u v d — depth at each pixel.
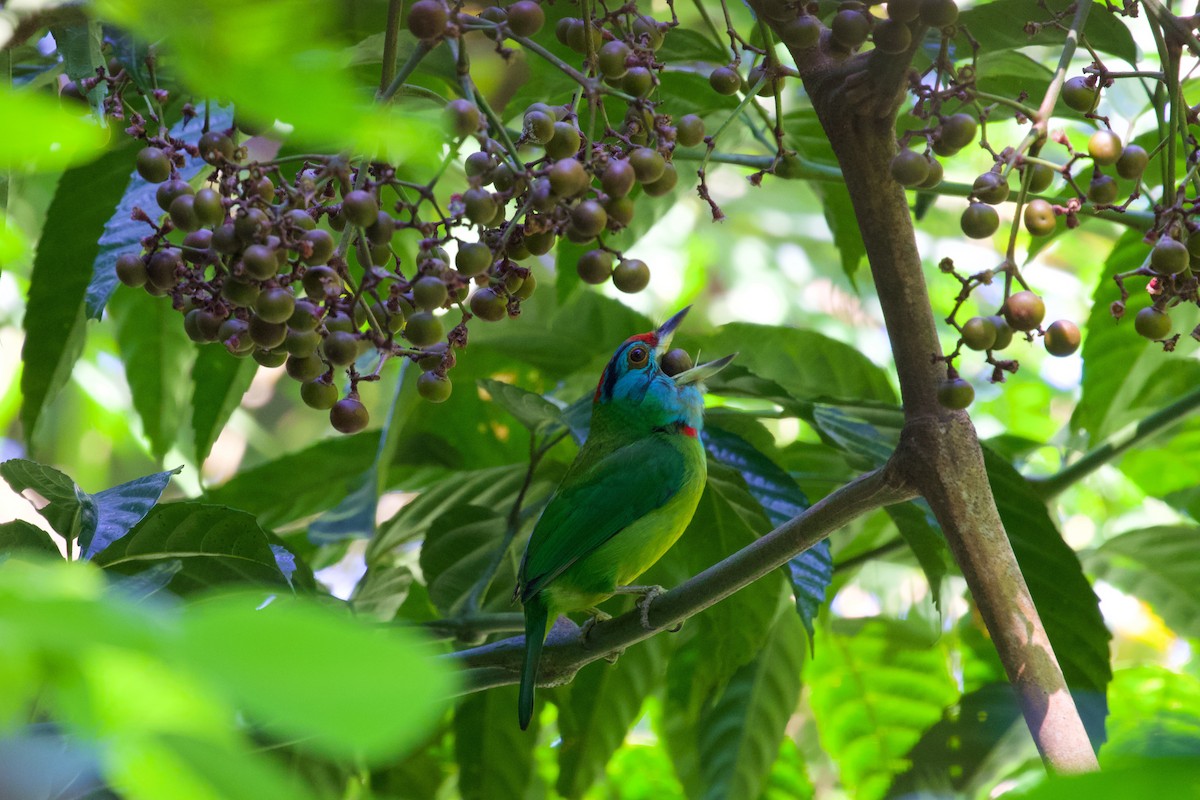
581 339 9.22
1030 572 7.05
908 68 4.82
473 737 8.20
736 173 17.88
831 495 5.24
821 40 5.28
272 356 5.15
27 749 1.60
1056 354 4.88
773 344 9.02
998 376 4.97
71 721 1.54
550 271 13.30
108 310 8.23
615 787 9.58
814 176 7.30
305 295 4.89
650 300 16.42
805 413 7.81
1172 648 12.41
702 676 7.88
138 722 1.55
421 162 1.85
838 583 9.21
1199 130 6.30
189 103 5.87
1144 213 7.14
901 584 10.20
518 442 9.23
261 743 4.01
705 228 17.38
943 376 5.06
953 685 9.03
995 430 13.43
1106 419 8.69
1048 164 5.24
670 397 8.07
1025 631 4.81
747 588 7.53
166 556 6.22
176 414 8.52
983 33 6.81
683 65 8.48
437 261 4.78
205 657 1.40
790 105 12.84
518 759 8.21
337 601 6.97
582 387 9.38
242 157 4.86
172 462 9.30
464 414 9.19
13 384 13.24
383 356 4.96
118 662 1.54
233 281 4.58
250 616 1.46
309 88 1.57
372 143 1.64
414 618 8.92
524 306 9.05
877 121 4.99
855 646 9.11
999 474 7.09
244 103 1.58
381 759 1.46
